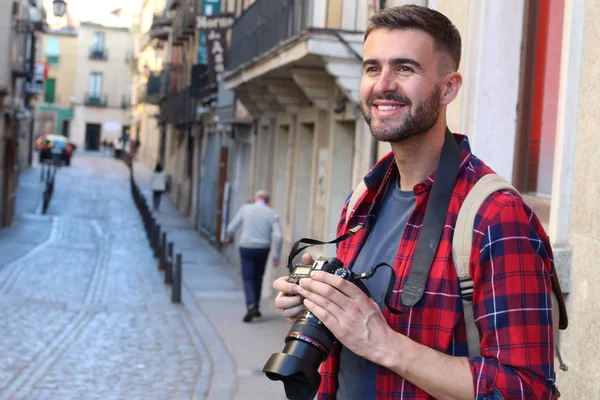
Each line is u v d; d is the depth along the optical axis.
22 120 31.20
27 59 29.08
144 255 21.66
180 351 9.89
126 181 50.94
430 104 2.03
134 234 26.94
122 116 83.75
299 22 10.95
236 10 20.31
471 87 5.62
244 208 12.09
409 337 1.95
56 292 14.69
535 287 1.83
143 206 30.36
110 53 83.19
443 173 2.02
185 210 34.09
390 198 2.20
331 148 11.70
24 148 49.78
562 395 4.06
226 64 20.91
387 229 2.16
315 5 10.12
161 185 35.78
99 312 12.70
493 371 1.80
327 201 11.79
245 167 20.05
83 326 11.45
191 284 16.34
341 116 11.20
